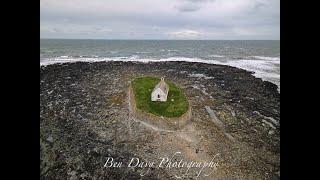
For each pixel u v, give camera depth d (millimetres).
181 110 28812
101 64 58281
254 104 34594
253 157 23578
